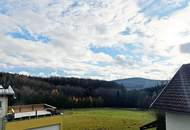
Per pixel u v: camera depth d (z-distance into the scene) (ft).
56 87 253.03
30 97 196.34
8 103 72.79
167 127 39.34
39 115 76.13
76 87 278.87
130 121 171.22
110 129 136.26
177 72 45.65
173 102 38.86
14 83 191.83
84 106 269.23
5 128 61.52
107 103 285.43
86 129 134.00
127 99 282.56
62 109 242.99
